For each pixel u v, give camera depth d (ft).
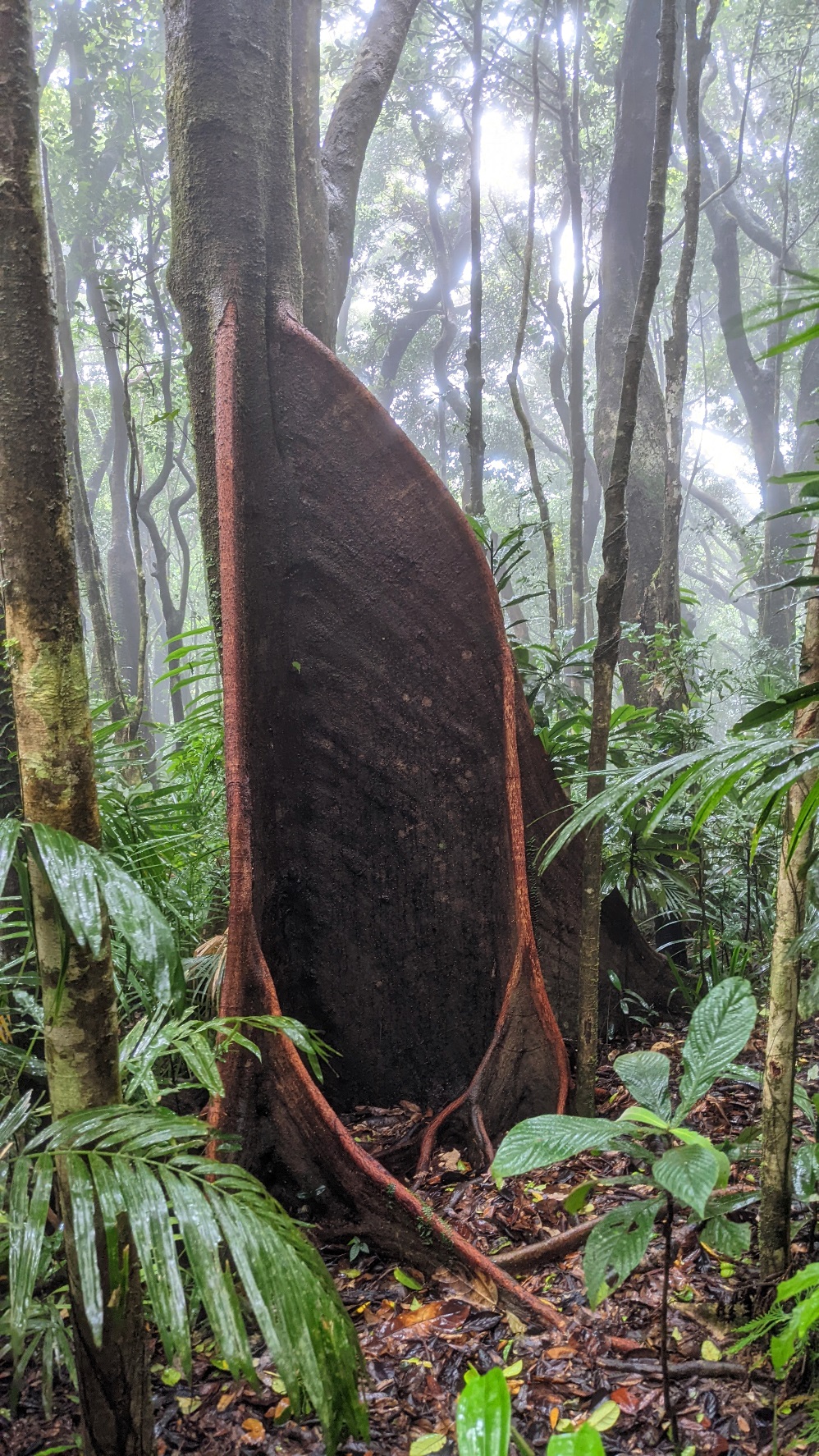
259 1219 4.78
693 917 14.75
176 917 10.62
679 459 18.63
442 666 11.60
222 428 10.57
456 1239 8.19
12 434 4.91
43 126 45.34
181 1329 4.28
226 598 10.03
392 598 11.47
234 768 9.41
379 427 11.28
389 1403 6.82
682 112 46.91
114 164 48.75
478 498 19.69
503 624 11.74
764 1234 6.63
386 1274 8.43
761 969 13.80
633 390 9.60
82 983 5.09
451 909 11.75
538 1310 7.49
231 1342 4.30
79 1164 4.75
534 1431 6.31
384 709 11.55
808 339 3.35
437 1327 7.54
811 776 6.13
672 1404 6.29
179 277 11.64
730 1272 7.50
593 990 10.15
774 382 48.16
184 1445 6.58
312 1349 4.48
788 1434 5.89
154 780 15.99
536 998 10.87
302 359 11.26
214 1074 6.66
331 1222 8.87
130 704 19.56
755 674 18.72
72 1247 5.10
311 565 11.40
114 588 58.39
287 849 11.30
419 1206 8.46
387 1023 11.75
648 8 28.43
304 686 11.38
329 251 18.07
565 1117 5.23
